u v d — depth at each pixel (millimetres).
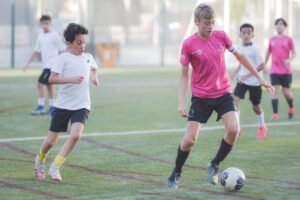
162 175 18516
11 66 67750
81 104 17828
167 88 47656
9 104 37281
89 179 18016
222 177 16547
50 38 32312
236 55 17047
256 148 22938
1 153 22031
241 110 34469
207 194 16203
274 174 18609
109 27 80562
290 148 22969
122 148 23047
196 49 16375
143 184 17359
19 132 26828
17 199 15711
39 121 30281
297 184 17344
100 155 21672
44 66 32375
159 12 78812
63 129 18016
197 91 16672
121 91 45375
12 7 66875
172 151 22469
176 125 29094
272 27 79500
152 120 30703
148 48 81438
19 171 19078
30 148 23031
